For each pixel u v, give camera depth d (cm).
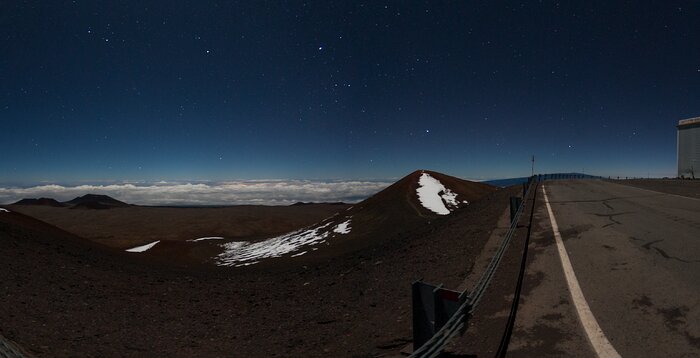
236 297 1075
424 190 7794
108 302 891
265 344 636
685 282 663
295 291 1096
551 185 3678
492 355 442
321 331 662
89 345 595
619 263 805
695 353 419
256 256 5422
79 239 2341
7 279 875
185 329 743
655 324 500
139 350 605
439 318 397
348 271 1258
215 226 15850
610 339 464
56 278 1016
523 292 656
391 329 589
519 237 1112
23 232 1538
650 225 1249
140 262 1953
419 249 1213
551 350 444
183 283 1336
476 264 858
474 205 2369
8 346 458
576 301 598
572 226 1263
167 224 16800
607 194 2502
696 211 1575
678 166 5866
